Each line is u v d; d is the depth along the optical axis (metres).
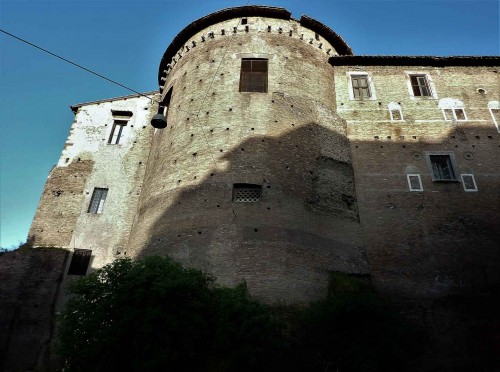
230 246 19.19
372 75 28.28
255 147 22.14
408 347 16.59
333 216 21.80
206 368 14.33
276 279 18.38
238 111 23.50
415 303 20.22
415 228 22.34
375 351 15.47
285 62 25.94
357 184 23.80
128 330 14.04
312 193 21.84
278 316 17.41
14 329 21.03
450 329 19.41
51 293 22.00
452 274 21.12
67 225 24.58
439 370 18.11
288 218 20.27
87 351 14.09
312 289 18.80
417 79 28.41
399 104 26.97
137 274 15.27
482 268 21.41
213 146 22.42
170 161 23.27
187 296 15.04
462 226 22.53
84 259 23.58
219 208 20.31
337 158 24.14
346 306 16.42
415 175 24.17
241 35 26.95
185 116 24.56
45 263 22.77
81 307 15.19
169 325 14.13
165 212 21.30
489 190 23.73
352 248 21.28
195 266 18.89
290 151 22.56
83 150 27.70
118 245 23.94
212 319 15.12
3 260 22.66
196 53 27.66
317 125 24.56
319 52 28.16
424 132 25.81
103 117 29.16
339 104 26.89
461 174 24.27
